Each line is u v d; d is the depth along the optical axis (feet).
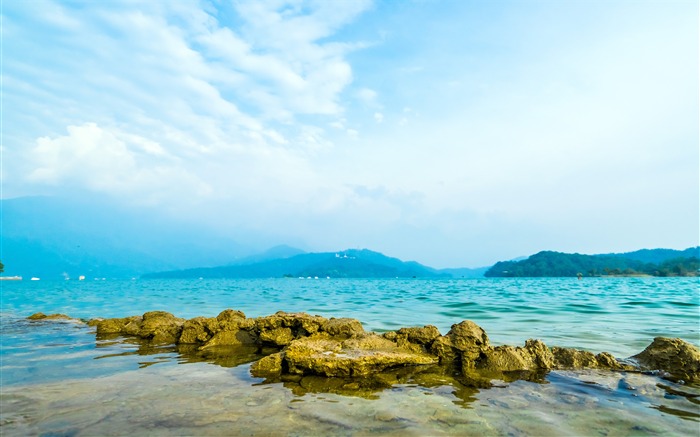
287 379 33.12
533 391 29.50
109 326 62.13
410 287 294.25
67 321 75.25
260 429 22.08
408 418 23.89
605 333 56.59
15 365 38.70
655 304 109.70
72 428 22.20
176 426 22.48
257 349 47.14
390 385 31.24
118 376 34.19
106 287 331.36
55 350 47.14
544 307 102.17
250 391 29.50
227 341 49.85
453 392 29.37
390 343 40.09
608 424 22.98
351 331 42.57
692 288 235.81
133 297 171.32
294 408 25.66
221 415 24.29
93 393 28.91
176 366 38.27
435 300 135.44
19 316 87.66
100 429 22.07
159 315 63.46
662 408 25.73
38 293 213.87
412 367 36.04
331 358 34.19
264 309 104.73
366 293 200.34
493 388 30.37
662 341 35.99
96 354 44.68
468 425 22.80
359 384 31.50
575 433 21.70
